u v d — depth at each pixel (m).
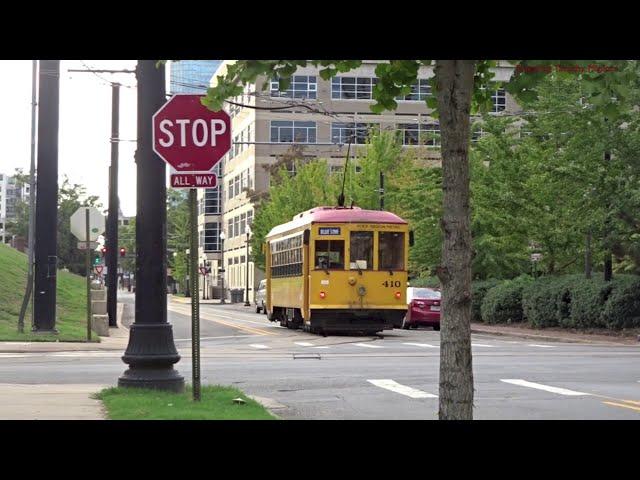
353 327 29.58
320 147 76.12
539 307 37.19
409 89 8.32
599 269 42.75
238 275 91.00
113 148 36.50
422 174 46.19
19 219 100.44
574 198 31.66
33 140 29.81
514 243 39.94
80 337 27.30
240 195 87.88
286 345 27.28
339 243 29.52
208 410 10.77
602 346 27.88
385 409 12.75
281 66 7.57
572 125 30.61
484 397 14.05
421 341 29.09
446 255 6.54
